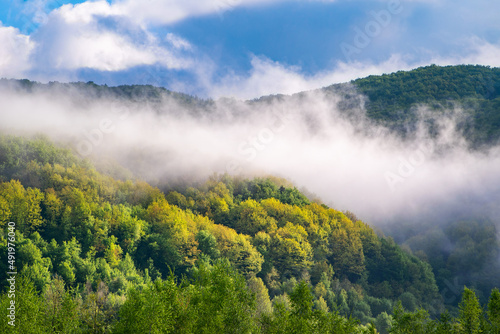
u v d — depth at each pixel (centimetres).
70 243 15825
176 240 17762
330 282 18125
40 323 5425
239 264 17512
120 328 5259
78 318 6128
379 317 14050
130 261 16150
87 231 17775
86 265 14012
